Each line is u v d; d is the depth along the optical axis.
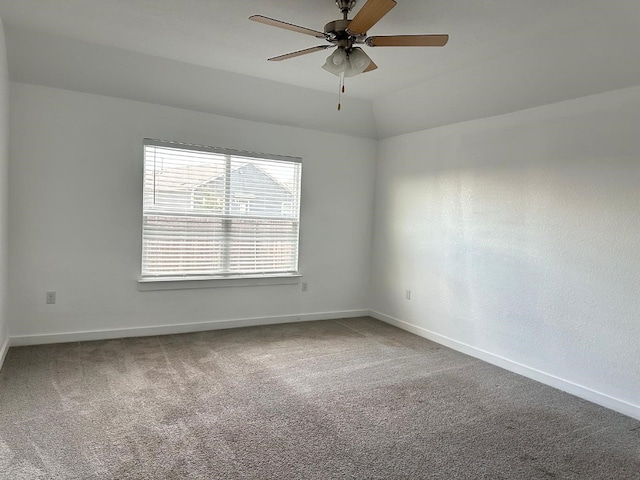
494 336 3.71
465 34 2.84
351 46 2.41
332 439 2.35
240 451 2.19
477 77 3.52
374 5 1.95
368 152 5.16
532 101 3.35
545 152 3.31
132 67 3.57
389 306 4.98
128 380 3.02
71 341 3.77
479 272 3.86
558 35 2.78
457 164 4.09
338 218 5.02
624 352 2.83
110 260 3.87
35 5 2.69
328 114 4.63
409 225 4.68
